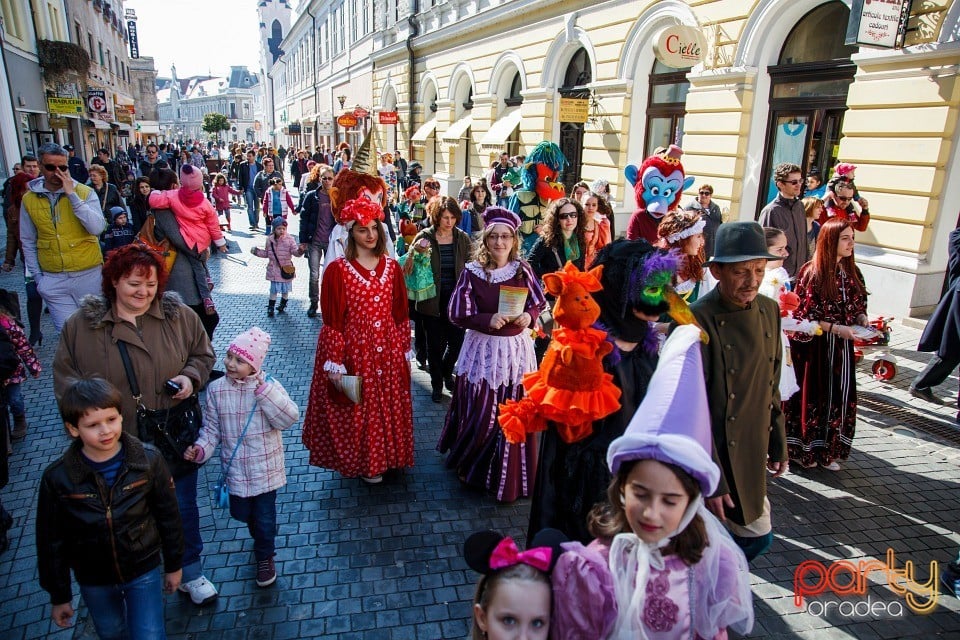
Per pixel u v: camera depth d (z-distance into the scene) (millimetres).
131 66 56156
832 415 4242
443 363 5645
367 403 3859
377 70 28719
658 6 10945
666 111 11617
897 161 7391
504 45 16734
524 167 6605
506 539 1764
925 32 6992
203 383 2975
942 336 5121
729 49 9477
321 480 4195
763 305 2699
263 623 2918
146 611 2402
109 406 2193
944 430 4918
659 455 1626
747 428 2588
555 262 4645
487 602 1733
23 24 19266
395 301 3945
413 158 24953
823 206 6480
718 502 2504
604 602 1718
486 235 3801
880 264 7602
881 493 4078
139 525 2336
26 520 3721
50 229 4965
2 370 3246
